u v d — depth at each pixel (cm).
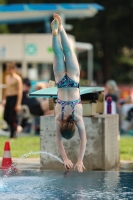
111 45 8769
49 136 1922
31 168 1936
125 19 8688
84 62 8756
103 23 8612
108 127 1934
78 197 1448
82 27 8350
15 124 2925
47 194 1488
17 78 2894
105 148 1894
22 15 4681
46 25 5012
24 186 1603
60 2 7881
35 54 4853
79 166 1586
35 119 3300
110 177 1756
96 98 1953
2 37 4872
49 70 4881
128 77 9488
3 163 1986
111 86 3192
